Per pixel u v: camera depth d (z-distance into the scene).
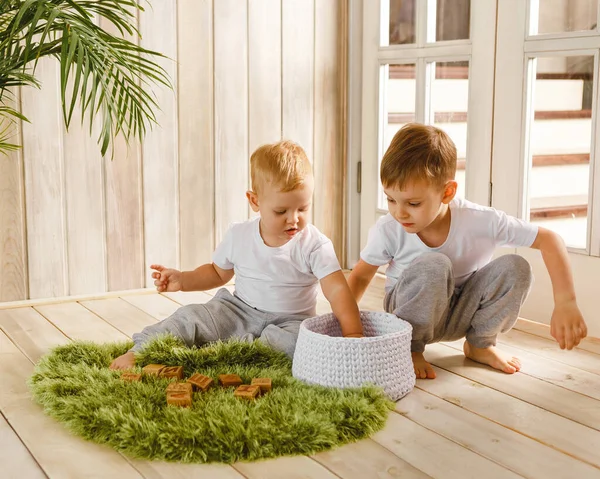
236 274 1.88
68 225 2.33
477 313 1.70
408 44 2.49
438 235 1.68
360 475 1.20
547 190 2.06
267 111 2.62
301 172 1.66
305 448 1.27
